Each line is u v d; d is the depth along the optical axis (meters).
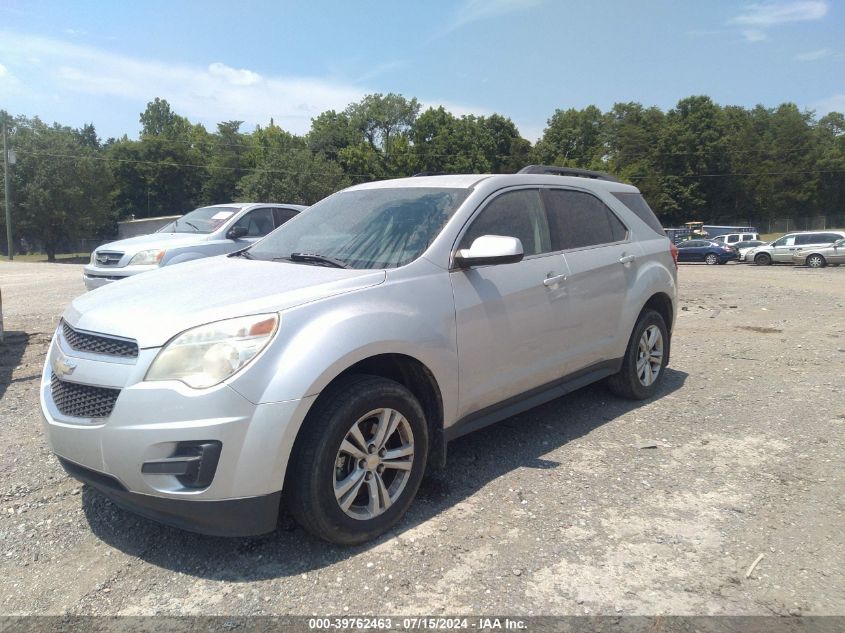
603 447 4.36
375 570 2.91
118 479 2.78
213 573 2.90
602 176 5.51
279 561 2.99
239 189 64.50
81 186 54.88
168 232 9.81
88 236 59.09
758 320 10.11
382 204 4.16
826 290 15.69
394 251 3.67
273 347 2.84
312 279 3.29
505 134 81.00
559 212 4.61
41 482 3.80
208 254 8.95
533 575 2.86
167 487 2.72
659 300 5.60
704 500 3.57
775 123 86.25
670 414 5.07
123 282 3.71
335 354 2.92
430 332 3.39
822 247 31.84
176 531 3.28
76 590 2.78
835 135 92.00
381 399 3.11
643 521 3.34
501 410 4.04
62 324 3.42
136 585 2.81
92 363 2.92
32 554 3.06
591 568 2.91
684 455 4.22
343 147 84.38
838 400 5.41
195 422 2.68
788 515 3.40
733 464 4.07
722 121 78.38
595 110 87.88
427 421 3.59
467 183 4.14
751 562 2.95
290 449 2.83
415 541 3.16
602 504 3.53
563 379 4.51
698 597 2.69
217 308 2.93
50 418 3.04
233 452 2.71
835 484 3.76
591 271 4.61
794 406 5.27
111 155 77.62
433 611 2.61
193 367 2.76
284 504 3.17
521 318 3.99
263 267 3.66
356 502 3.27
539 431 4.69
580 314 4.51
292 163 61.47
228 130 80.56
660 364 5.58
